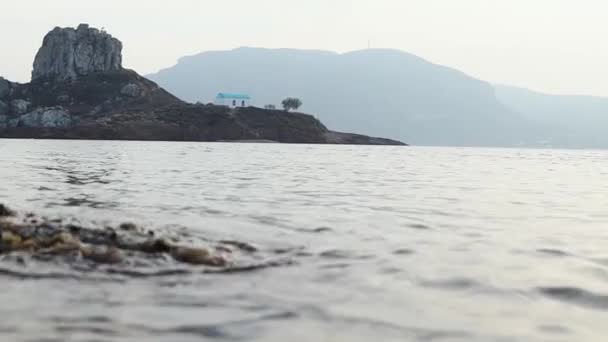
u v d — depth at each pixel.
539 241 13.27
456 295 8.48
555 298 8.41
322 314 7.45
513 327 7.11
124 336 6.52
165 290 8.56
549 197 24.94
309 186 28.28
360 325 7.04
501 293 8.62
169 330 6.76
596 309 7.90
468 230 14.77
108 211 17.33
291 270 9.91
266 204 19.94
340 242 12.65
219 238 12.95
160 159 57.41
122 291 8.48
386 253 11.47
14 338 6.37
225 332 6.72
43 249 10.90
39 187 24.92
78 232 12.34
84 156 61.94
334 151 118.25
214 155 73.62
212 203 19.91
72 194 22.25
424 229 14.78
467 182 33.31
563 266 10.52
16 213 14.66
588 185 33.12
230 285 8.88
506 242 13.05
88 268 9.80
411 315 7.49
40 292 8.34
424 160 73.94
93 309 7.55
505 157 101.00
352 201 21.48
